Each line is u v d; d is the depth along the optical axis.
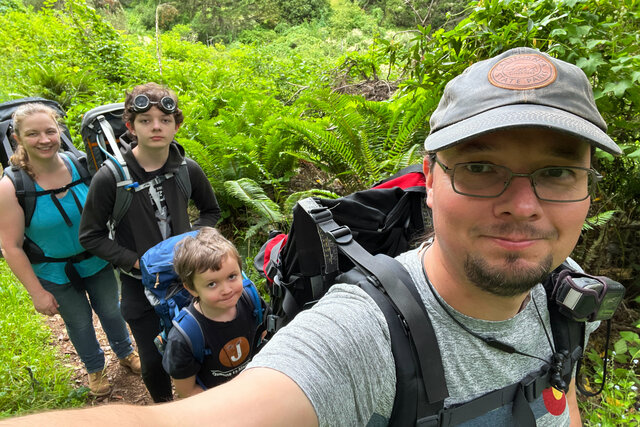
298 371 0.66
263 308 2.02
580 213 0.74
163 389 2.30
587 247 2.62
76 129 5.02
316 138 3.71
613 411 1.94
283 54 17.22
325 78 6.15
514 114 0.68
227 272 1.72
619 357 2.28
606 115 2.29
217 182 3.78
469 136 0.68
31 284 2.31
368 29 24.62
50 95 6.20
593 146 0.74
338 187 4.32
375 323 0.76
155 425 0.56
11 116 2.63
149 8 30.22
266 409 0.62
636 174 2.35
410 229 1.37
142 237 2.10
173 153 2.18
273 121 4.06
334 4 31.34
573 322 0.95
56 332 3.35
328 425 0.67
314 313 0.77
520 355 0.87
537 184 0.71
